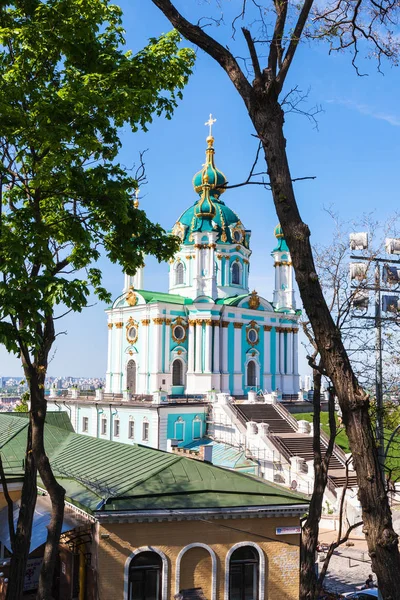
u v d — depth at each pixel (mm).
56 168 16016
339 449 47062
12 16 16062
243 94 9539
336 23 10742
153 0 9844
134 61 16719
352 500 36250
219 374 62438
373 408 17172
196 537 18969
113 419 58594
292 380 69562
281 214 9164
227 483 20266
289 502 19953
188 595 18641
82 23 15898
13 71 15281
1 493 22734
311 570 14766
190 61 17562
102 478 21000
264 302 67500
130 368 64625
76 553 19766
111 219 17203
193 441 54250
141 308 63125
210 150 71938
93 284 19234
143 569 18531
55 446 27250
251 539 19500
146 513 18203
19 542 15797
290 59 9398
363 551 31562
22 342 14516
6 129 14617
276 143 9258
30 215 16234
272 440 47219
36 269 16078
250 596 19531
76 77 16266
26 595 21781
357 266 18000
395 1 10758
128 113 16344
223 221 69875
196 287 63375
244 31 9219
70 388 66375
